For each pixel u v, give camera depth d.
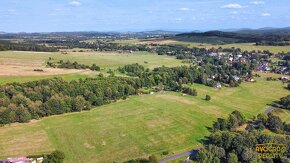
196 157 99.94
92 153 107.69
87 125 135.88
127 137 123.31
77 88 165.75
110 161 102.00
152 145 116.56
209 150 103.31
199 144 119.50
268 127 138.75
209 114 156.62
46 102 147.12
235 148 106.25
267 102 184.50
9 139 117.12
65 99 153.75
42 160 99.81
